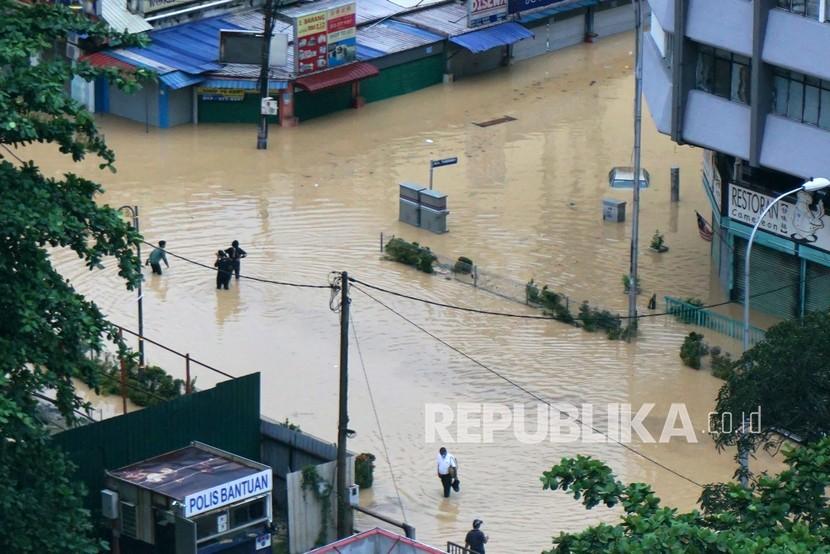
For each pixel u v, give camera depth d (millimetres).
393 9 94812
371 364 59031
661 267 68688
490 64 95750
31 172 38531
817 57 56375
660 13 62656
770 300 63562
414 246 68438
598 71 96438
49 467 38312
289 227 71875
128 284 39000
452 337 61406
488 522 48625
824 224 59531
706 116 62031
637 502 29078
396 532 47812
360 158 81125
